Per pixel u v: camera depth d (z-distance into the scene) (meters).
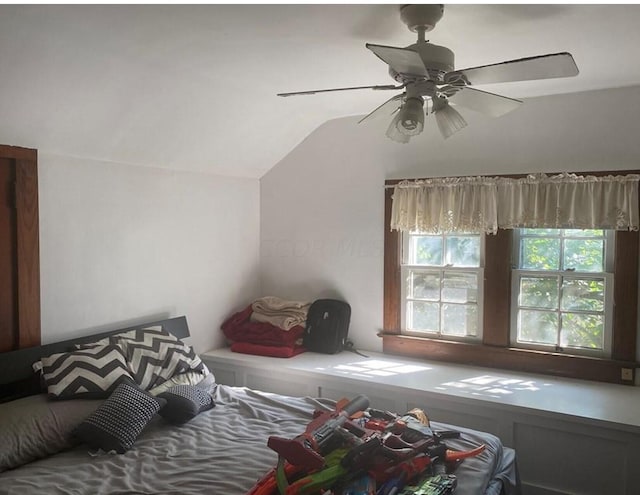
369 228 3.86
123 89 2.61
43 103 2.46
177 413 2.63
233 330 3.94
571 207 3.13
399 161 3.72
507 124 3.36
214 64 2.54
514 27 2.09
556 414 2.72
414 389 3.09
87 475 2.12
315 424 2.14
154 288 3.44
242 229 4.14
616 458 2.63
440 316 3.68
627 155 3.06
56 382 2.50
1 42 2.02
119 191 3.18
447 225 3.48
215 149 3.55
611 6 1.88
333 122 3.93
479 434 2.48
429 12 1.89
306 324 3.94
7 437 2.18
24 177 2.67
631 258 3.08
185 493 2.00
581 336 3.29
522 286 3.44
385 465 1.95
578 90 3.13
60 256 2.88
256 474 2.13
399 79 2.05
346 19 2.01
